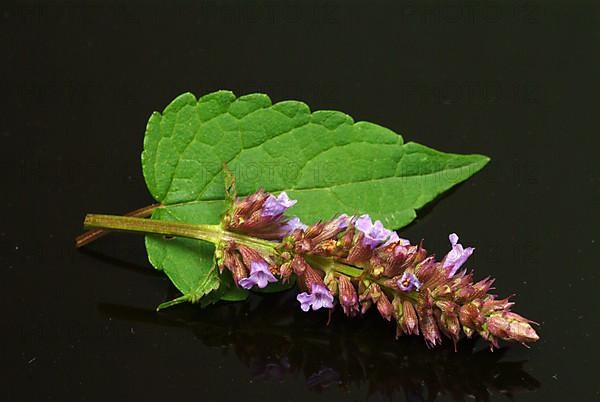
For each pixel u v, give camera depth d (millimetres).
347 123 469
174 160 462
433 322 431
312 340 446
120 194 486
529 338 424
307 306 434
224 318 452
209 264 454
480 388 435
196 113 463
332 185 469
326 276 435
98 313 455
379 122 512
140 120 510
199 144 463
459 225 477
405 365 440
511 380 437
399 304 432
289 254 436
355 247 433
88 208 482
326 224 437
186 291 451
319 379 438
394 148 471
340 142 469
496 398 434
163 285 462
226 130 464
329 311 443
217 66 531
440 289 429
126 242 474
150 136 460
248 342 447
